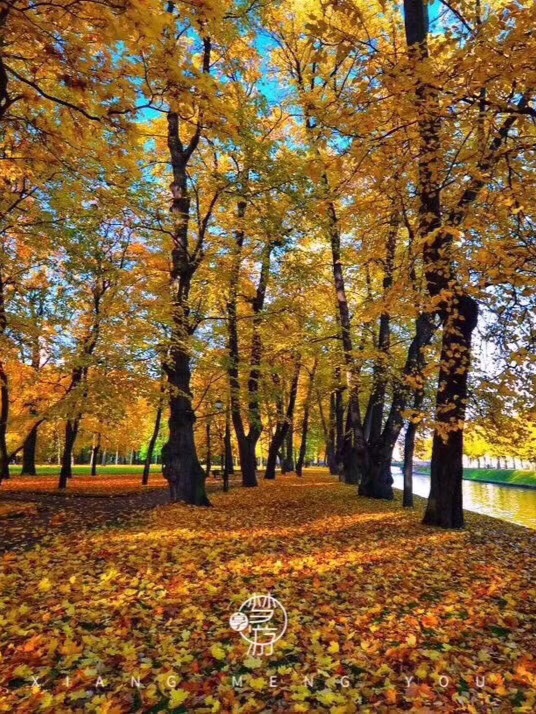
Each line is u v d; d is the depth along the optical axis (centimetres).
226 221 1549
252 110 1309
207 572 646
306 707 330
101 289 1583
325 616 504
